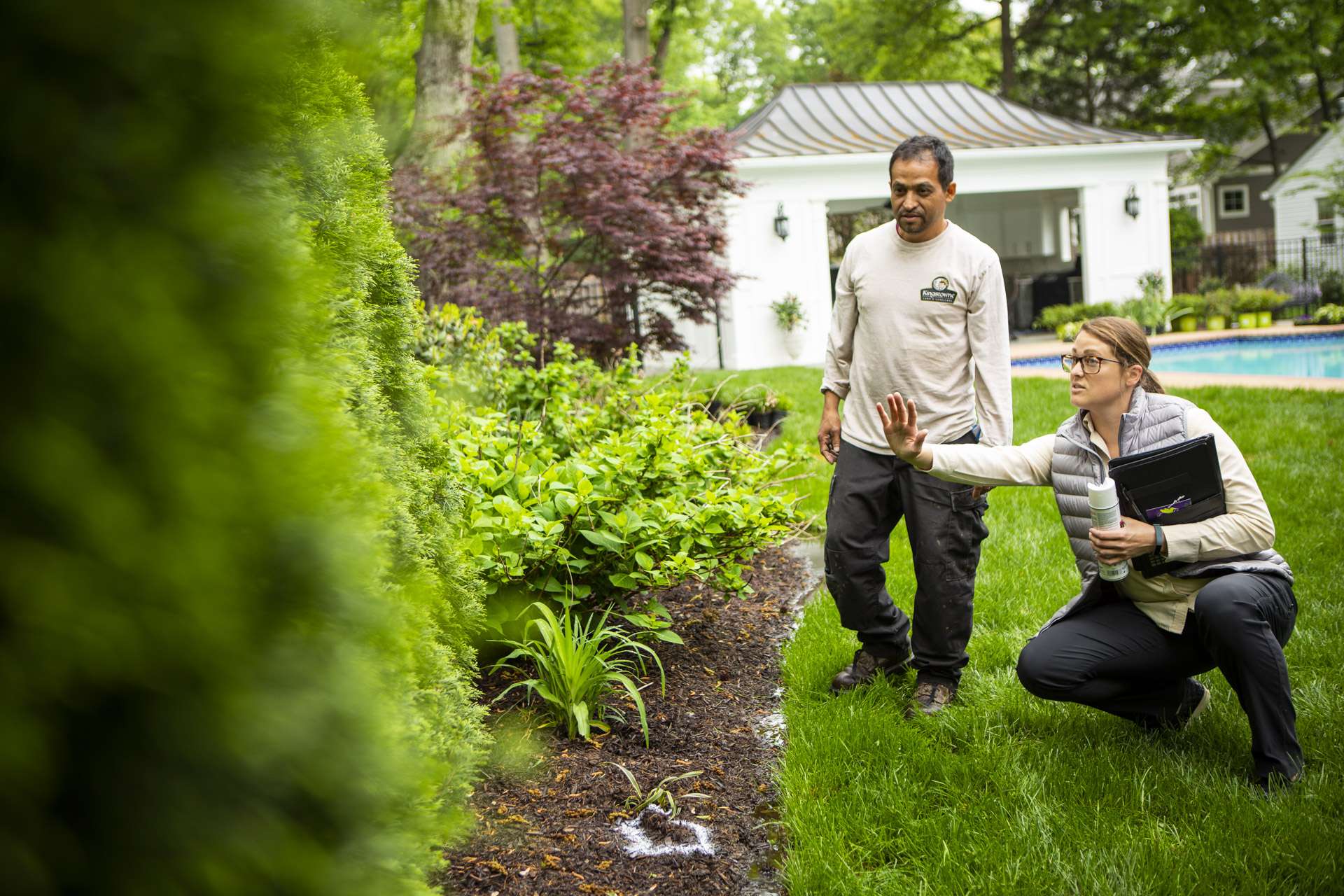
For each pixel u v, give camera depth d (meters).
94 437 0.64
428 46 12.31
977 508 3.51
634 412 5.99
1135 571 3.13
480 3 15.36
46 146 0.64
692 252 10.53
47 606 0.60
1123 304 19.25
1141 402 3.16
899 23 31.77
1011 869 2.51
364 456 1.16
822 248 18.02
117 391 0.64
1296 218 30.38
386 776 0.90
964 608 3.53
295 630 0.80
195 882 0.72
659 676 3.83
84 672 0.64
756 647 4.22
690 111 36.47
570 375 6.84
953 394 3.57
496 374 6.54
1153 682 3.21
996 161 18.75
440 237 10.06
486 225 10.26
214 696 0.71
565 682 3.26
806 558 5.57
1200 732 3.26
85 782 0.69
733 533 4.05
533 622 3.48
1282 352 17.12
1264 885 2.39
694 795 2.89
